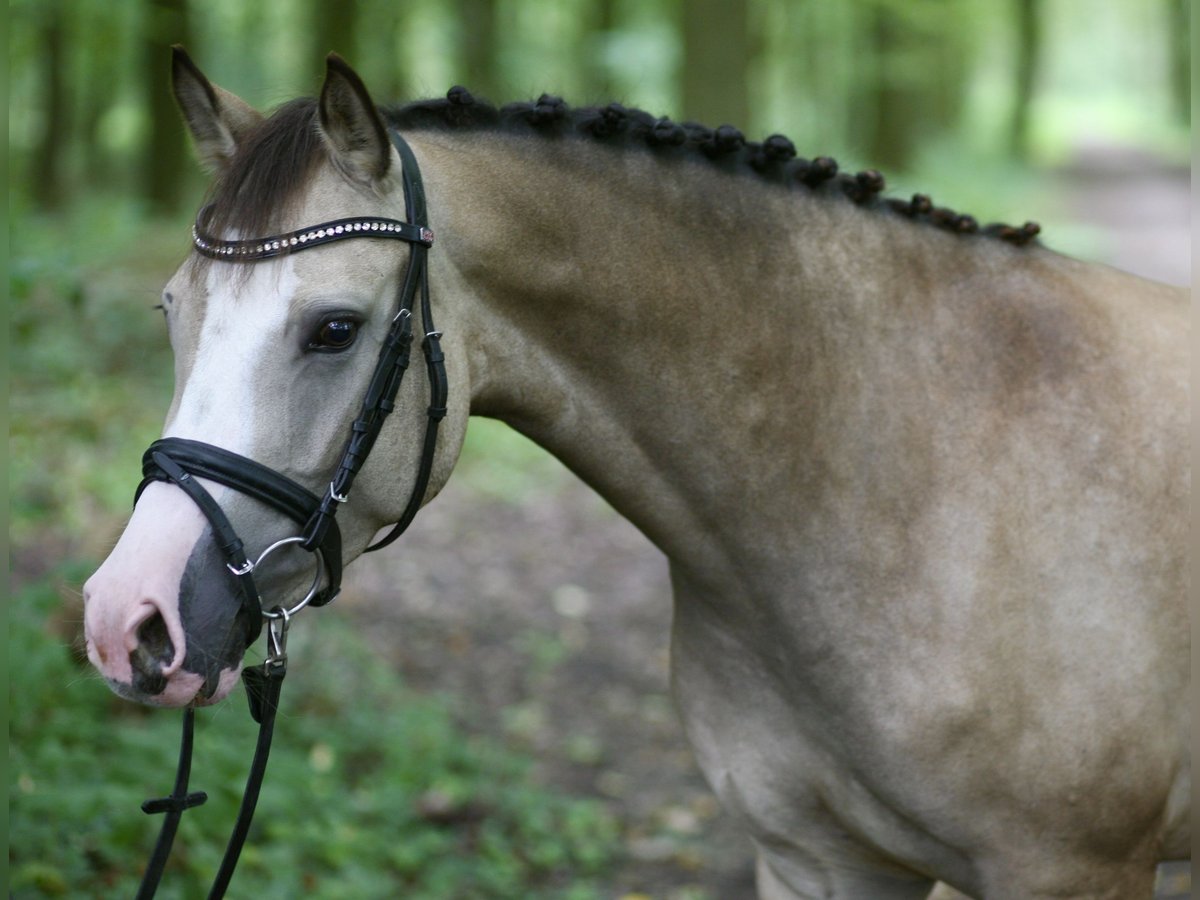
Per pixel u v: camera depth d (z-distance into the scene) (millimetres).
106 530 5348
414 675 5703
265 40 18203
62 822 3369
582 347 2287
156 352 7059
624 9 17219
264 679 2074
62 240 8539
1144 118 49344
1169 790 2477
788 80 22156
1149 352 2533
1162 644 2412
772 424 2355
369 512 2076
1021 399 2426
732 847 4508
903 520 2365
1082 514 2389
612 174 2295
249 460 1909
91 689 4105
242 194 1968
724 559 2436
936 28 17234
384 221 2018
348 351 1978
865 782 2445
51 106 15453
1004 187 21266
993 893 2443
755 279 2352
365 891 3686
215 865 3406
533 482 9055
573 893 4047
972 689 2324
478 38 13469
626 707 5691
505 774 4820
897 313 2436
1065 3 43250
